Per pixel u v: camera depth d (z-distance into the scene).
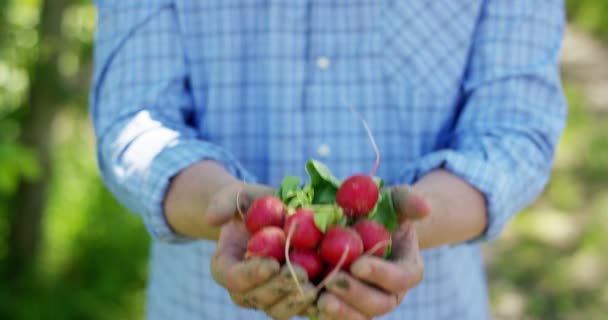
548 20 1.23
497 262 2.98
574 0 5.93
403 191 1.04
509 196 1.14
